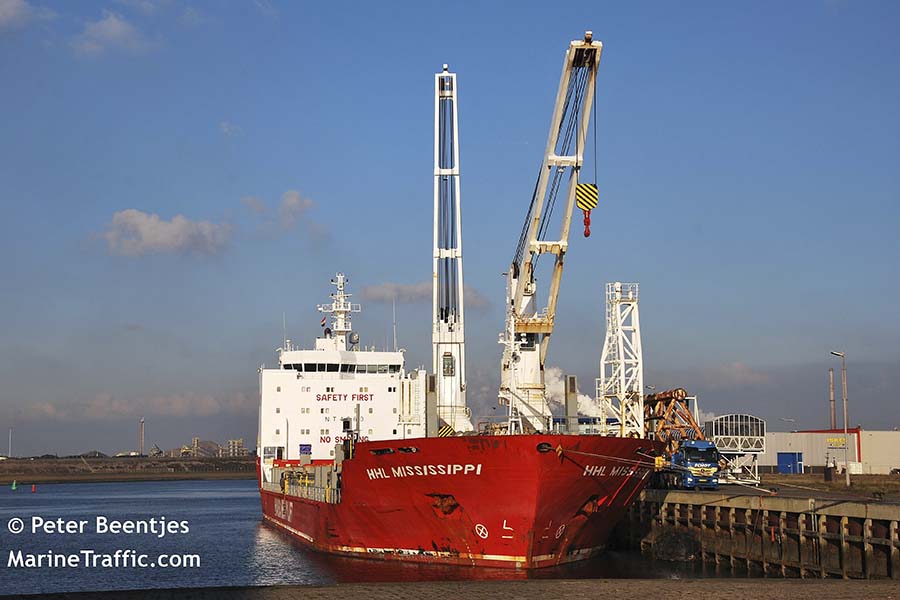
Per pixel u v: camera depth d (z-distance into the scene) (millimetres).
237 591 26125
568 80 43062
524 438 36781
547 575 39938
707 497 46969
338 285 74062
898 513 33969
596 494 40750
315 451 62750
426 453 39281
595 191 43094
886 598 24797
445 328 59500
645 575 40938
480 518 39469
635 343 58906
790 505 40656
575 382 46344
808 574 39344
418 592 26250
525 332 49531
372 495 43156
